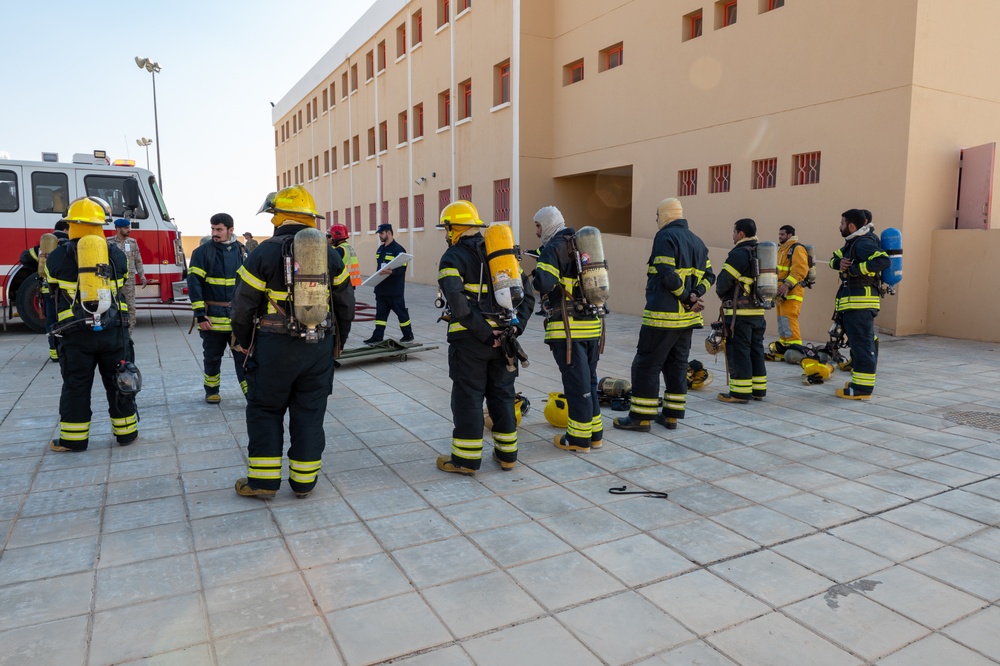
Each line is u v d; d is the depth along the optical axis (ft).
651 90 49.47
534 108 60.90
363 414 20.45
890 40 34.06
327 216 117.39
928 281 35.91
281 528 12.24
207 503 13.38
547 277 15.24
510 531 12.15
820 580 10.41
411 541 11.73
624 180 64.69
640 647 8.70
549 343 16.67
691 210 46.34
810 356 25.05
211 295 20.66
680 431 18.57
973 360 29.19
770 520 12.64
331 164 113.09
